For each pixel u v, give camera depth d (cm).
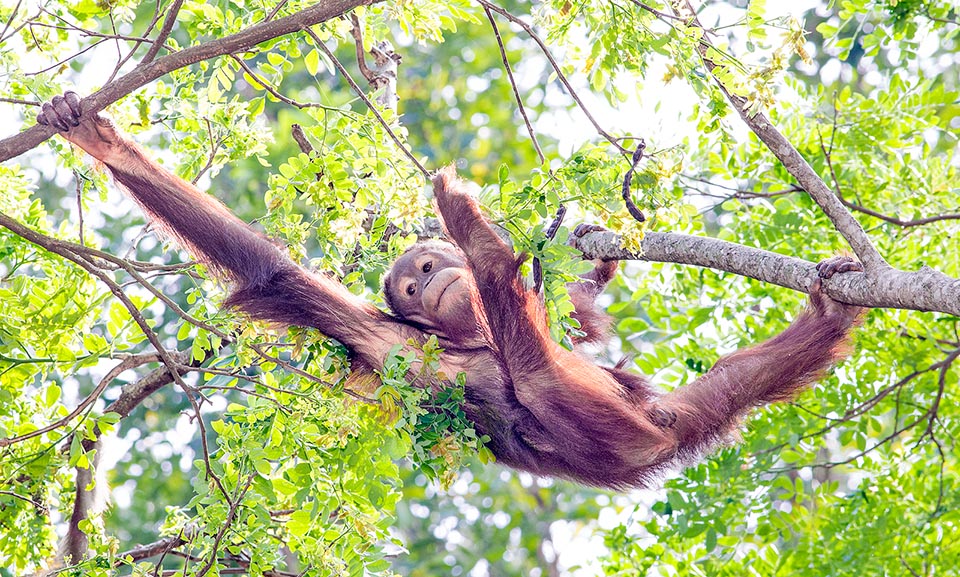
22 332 1002
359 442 910
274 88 1027
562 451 1038
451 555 2356
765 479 1402
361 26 1109
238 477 909
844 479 2267
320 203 944
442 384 906
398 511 2323
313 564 920
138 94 1056
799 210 1396
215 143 1038
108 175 985
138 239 1027
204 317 948
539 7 955
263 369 992
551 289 816
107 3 1014
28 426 1032
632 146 1008
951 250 1417
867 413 1410
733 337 1426
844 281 891
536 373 972
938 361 1409
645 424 1006
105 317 1121
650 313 1465
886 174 1433
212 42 800
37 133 839
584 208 862
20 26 917
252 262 964
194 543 930
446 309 1032
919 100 1437
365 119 964
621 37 891
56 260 1077
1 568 1196
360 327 1009
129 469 2389
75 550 1092
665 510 1366
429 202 996
